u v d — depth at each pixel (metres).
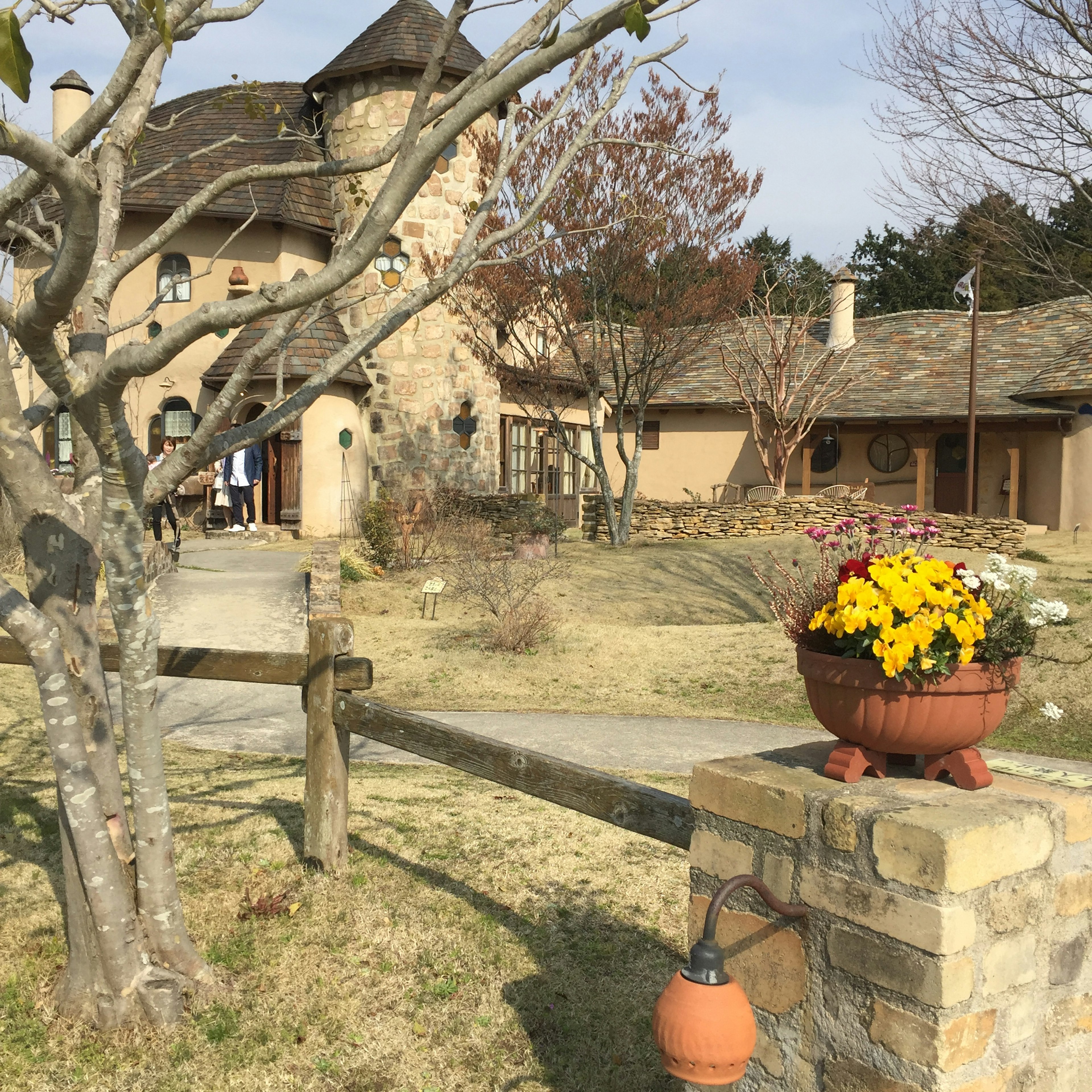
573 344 18.52
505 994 3.63
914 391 24.36
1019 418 22.45
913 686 2.32
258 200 17.91
